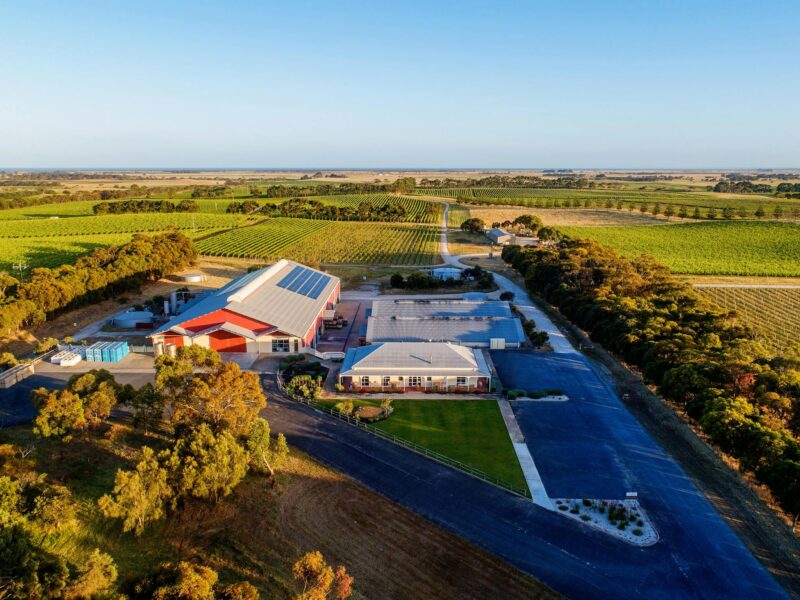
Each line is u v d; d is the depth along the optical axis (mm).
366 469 49094
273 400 64312
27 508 37562
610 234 194125
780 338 91500
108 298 113625
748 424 46156
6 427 56469
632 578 35844
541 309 108500
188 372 53688
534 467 49531
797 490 39125
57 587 29484
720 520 41844
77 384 51250
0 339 84438
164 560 36969
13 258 143875
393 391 67250
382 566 36781
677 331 73250
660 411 61562
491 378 70062
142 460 40031
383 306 92938
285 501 43844
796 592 34750
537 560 37500
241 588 28688
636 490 45781
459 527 41000
